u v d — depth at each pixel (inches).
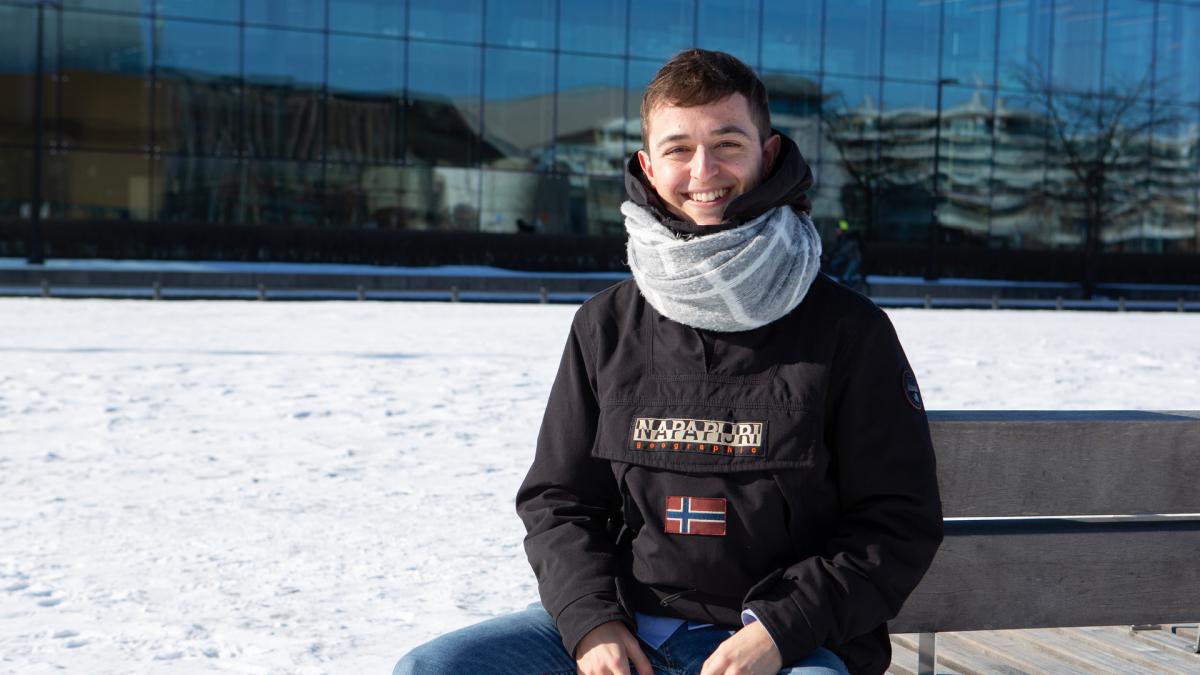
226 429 367.6
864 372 97.3
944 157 1718.8
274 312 906.7
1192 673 141.4
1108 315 1157.1
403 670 93.0
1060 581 122.6
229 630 176.4
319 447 338.3
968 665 147.0
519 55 1567.4
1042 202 1753.2
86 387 457.4
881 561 95.0
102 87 1425.9
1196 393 502.9
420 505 264.2
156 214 1453.0
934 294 1578.5
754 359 97.5
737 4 1635.1
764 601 92.7
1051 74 1739.7
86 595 193.8
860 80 1681.8
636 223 98.4
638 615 99.4
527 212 1579.7
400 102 1525.6
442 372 525.7
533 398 447.8
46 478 290.4
